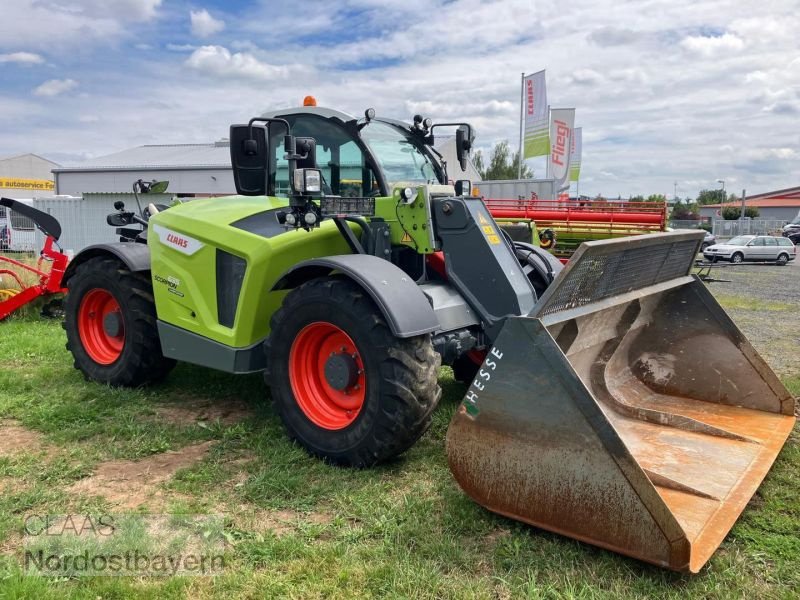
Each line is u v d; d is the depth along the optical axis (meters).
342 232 4.17
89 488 3.61
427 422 3.66
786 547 3.04
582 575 2.79
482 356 5.16
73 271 5.77
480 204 4.29
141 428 4.43
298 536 3.10
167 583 2.71
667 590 2.68
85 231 19.23
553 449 2.94
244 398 5.17
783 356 7.23
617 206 12.68
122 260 5.18
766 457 3.65
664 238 3.83
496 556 2.93
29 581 2.68
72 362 6.16
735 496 3.22
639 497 2.72
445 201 4.20
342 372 3.81
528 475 3.02
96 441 4.26
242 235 4.37
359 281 3.61
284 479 3.60
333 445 3.81
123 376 5.27
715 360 4.44
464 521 3.18
